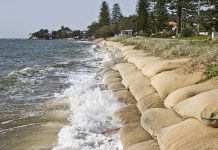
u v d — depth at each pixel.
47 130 8.70
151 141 6.86
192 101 7.05
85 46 72.62
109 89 13.34
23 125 9.31
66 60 32.81
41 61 32.91
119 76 15.95
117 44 46.56
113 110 10.00
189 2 52.91
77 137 7.82
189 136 5.99
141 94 10.62
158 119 7.53
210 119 5.95
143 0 78.31
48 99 12.86
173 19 85.62
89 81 17.16
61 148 7.21
